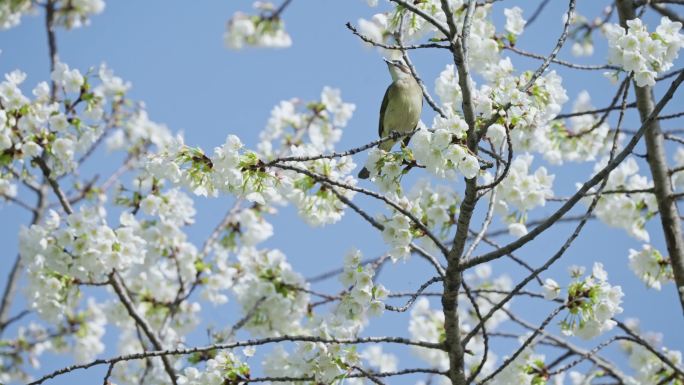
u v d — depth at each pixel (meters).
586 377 12.56
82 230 12.02
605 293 9.58
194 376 10.34
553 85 9.42
